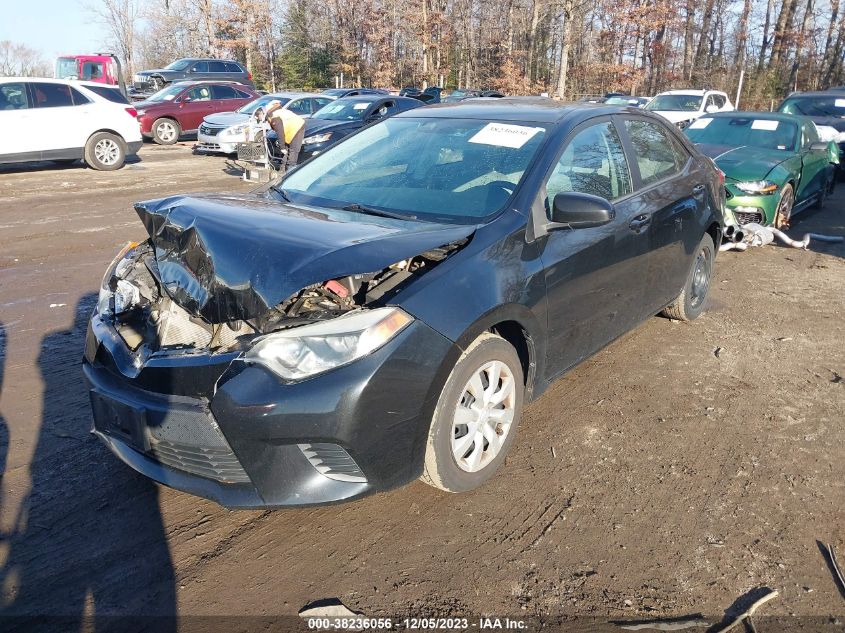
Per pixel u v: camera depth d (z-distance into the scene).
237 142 15.66
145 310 3.12
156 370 2.68
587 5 38.41
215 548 2.80
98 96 13.57
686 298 5.18
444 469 2.91
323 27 47.78
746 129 9.39
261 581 2.62
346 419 2.49
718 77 43.12
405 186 3.66
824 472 3.38
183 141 20.05
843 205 11.19
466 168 3.64
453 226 3.18
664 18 38.38
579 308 3.60
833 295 6.27
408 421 2.66
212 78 24.44
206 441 2.57
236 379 2.51
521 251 3.19
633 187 4.19
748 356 4.82
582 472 3.36
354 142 4.33
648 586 2.62
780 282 6.66
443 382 2.76
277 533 2.90
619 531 2.93
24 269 6.77
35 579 2.61
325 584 2.61
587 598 2.55
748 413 3.98
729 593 2.59
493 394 3.12
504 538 2.88
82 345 4.88
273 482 2.54
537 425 3.82
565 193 3.26
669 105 16.78
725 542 2.86
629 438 3.68
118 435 2.89
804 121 9.48
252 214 3.11
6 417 3.82
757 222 8.10
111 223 8.95
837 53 41.34
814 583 2.64
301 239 2.76
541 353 3.37
